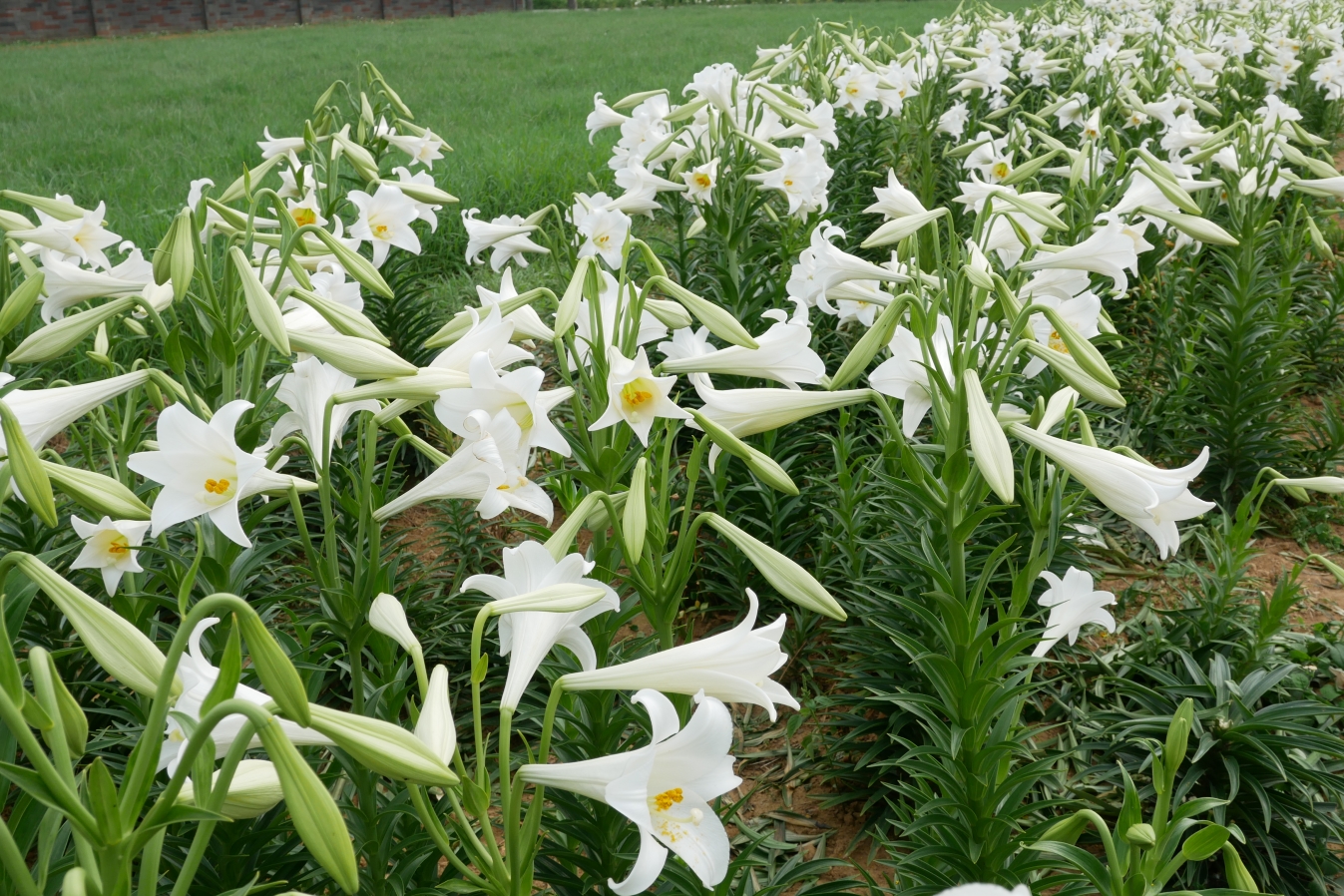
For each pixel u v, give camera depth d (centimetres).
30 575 144
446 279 812
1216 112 843
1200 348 593
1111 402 253
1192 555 483
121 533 257
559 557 213
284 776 123
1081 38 1221
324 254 336
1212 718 324
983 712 276
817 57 841
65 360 611
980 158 699
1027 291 336
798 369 288
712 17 3366
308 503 505
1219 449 536
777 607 439
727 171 581
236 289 282
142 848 140
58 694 136
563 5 4556
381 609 181
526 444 228
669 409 247
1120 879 200
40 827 160
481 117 1395
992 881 273
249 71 2017
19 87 1795
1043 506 267
